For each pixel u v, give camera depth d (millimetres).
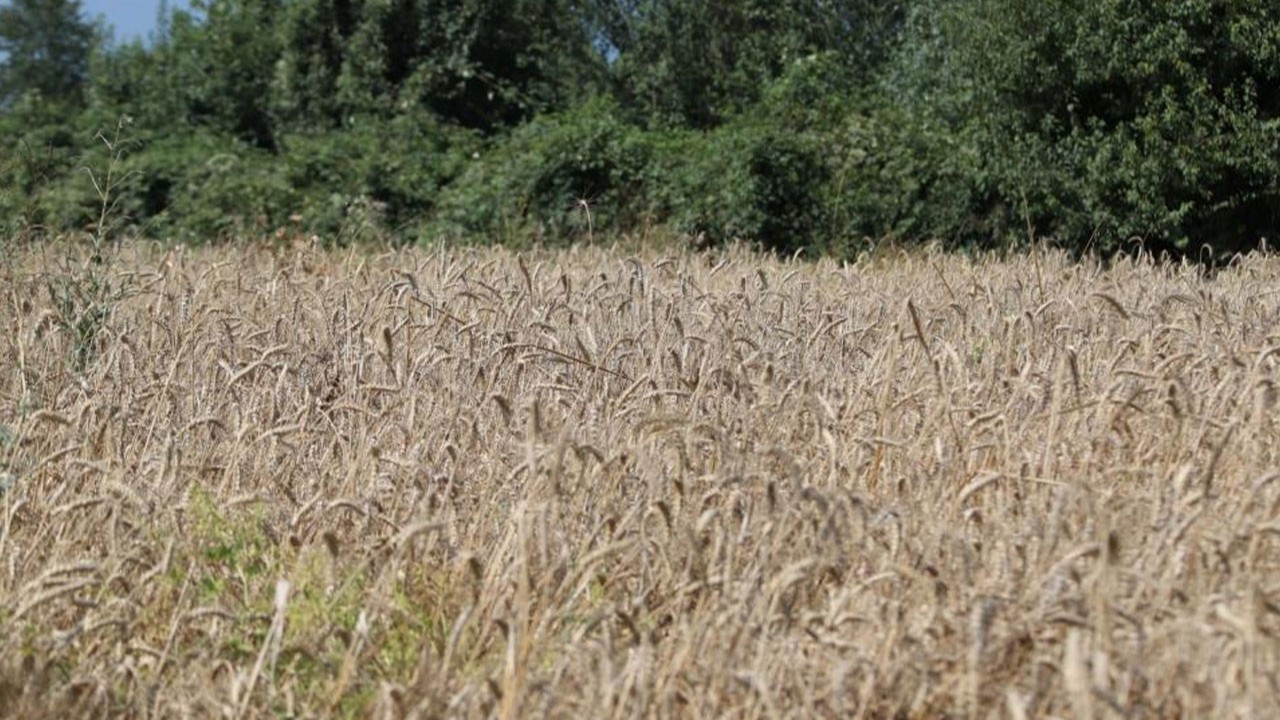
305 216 36062
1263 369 11305
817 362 12594
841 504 7754
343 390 11938
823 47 51906
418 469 9344
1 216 17594
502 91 45938
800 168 33906
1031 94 32125
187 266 19844
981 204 33094
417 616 8180
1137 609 7117
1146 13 30422
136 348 12000
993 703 6715
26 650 7535
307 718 7148
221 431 10867
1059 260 22234
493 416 10680
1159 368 10102
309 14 46125
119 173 35250
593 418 10305
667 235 33188
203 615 7734
